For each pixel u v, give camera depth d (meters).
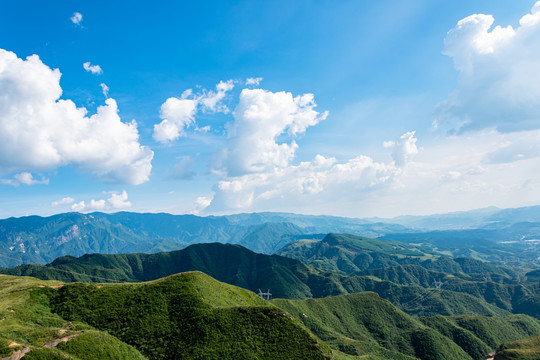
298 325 111.06
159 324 106.62
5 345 70.50
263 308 115.56
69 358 73.56
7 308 98.81
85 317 107.19
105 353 83.75
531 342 190.00
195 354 95.88
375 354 189.00
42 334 83.81
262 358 97.25
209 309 113.75
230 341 101.62
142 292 121.75
